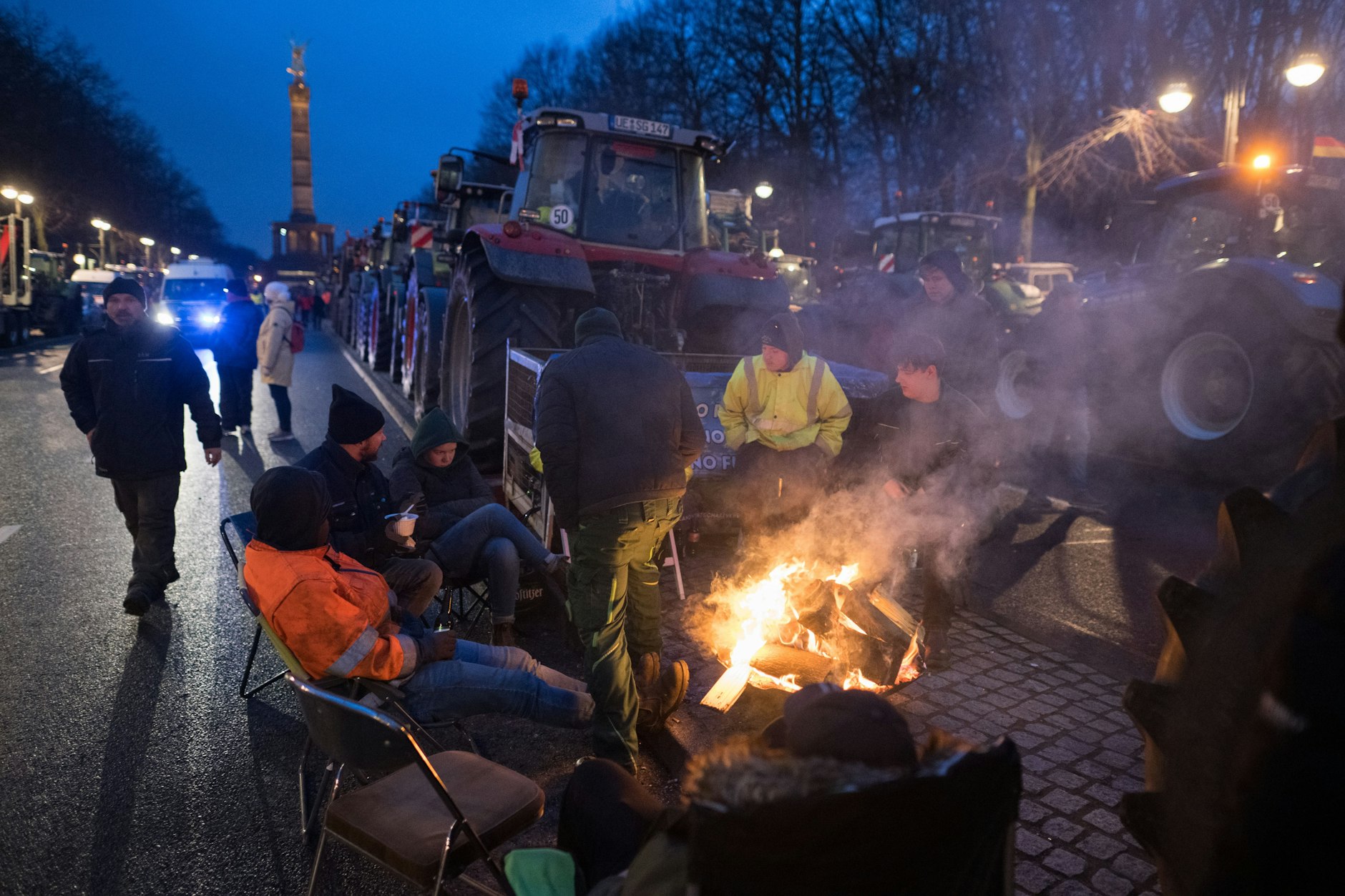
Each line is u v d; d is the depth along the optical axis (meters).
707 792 1.17
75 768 3.09
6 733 3.29
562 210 6.99
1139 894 2.33
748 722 3.23
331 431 3.43
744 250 7.35
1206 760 1.06
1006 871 1.40
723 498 4.75
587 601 2.97
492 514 3.91
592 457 2.94
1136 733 3.18
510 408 5.14
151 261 62.41
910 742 1.25
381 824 2.11
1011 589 4.69
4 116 39.84
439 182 8.52
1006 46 22.62
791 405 3.99
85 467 7.72
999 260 23.22
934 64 26.83
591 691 2.94
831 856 1.11
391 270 14.87
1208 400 7.03
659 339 6.95
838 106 33.09
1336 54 16.31
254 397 12.27
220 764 3.15
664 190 7.15
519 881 1.76
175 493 4.44
